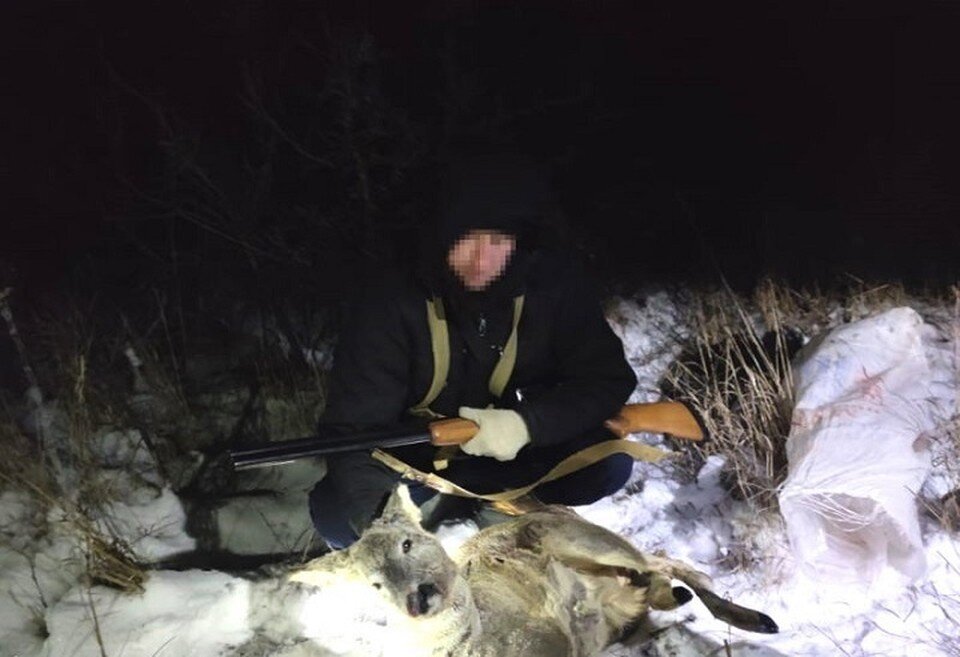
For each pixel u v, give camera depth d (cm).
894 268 347
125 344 286
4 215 361
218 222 330
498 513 212
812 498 206
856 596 205
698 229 367
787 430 237
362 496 194
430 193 307
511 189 185
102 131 369
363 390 198
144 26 392
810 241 363
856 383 222
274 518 236
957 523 218
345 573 162
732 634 198
